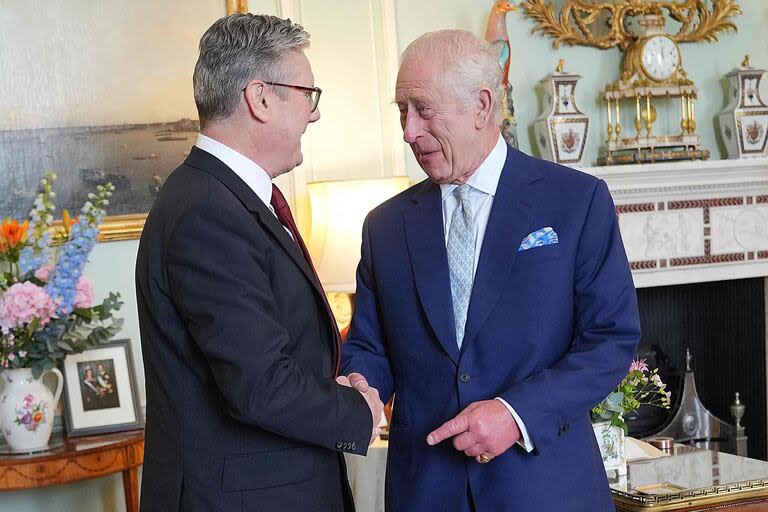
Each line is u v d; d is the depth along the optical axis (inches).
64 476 125.3
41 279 129.6
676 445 125.2
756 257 187.8
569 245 79.8
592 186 81.7
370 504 131.0
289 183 165.2
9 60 148.3
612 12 181.8
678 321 201.8
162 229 71.6
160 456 73.4
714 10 187.0
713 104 191.2
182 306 69.6
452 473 79.5
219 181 72.2
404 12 171.6
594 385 76.6
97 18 151.9
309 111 75.9
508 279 79.4
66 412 137.6
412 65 79.1
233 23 73.7
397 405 84.5
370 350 87.2
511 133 169.0
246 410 67.2
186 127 156.3
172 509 71.7
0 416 128.3
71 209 151.3
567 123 173.8
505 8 166.6
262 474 71.7
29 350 127.0
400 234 85.9
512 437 74.3
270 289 71.0
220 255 68.8
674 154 180.1
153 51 154.6
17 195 148.9
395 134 168.7
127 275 154.6
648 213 180.4
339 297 160.2
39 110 149.6
